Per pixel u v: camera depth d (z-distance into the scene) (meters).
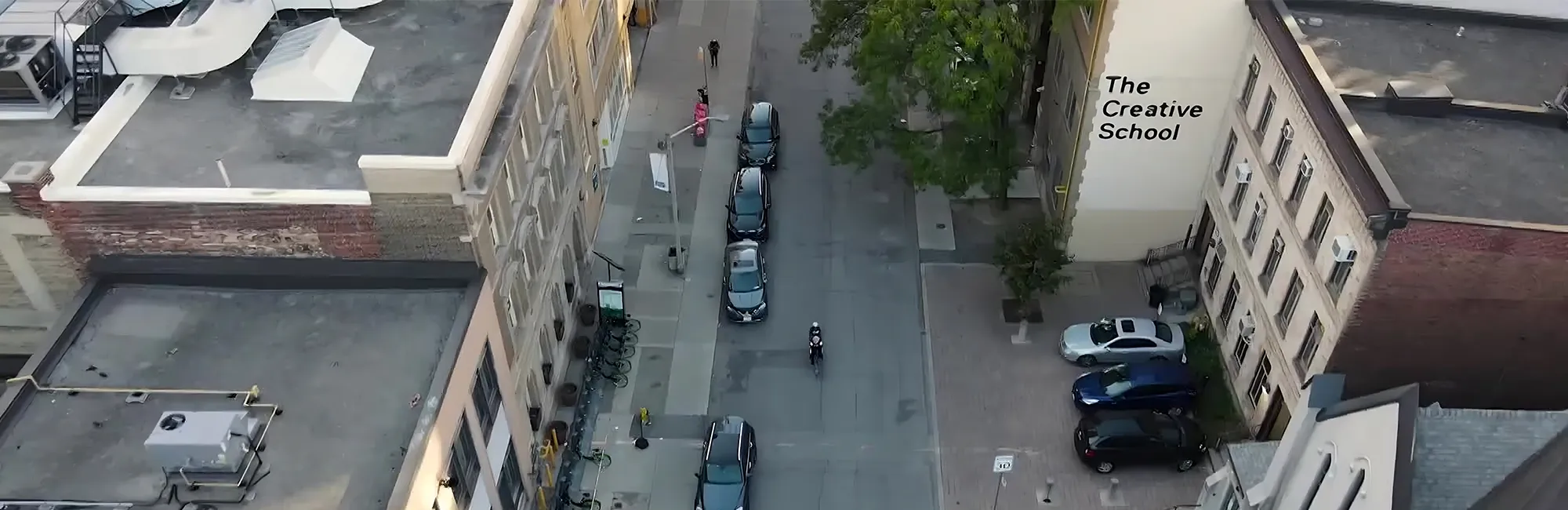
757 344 39.69
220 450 23.00
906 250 43.66
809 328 40.25
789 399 37.62
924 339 39.81
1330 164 29.16
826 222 45.06
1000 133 41.53
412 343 27.09
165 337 27.33
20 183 26.33
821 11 44.75
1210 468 35.06
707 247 43.91
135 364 26.62
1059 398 37.59
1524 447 22.17
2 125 30.64
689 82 53.91
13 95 30.77
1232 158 37.00
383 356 26.75
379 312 27.92
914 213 45.41
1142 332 37.97
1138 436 34.25
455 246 27.78
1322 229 30.22
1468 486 21.88
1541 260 26.47
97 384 26.16
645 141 49.84
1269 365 34.00
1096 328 38.62
